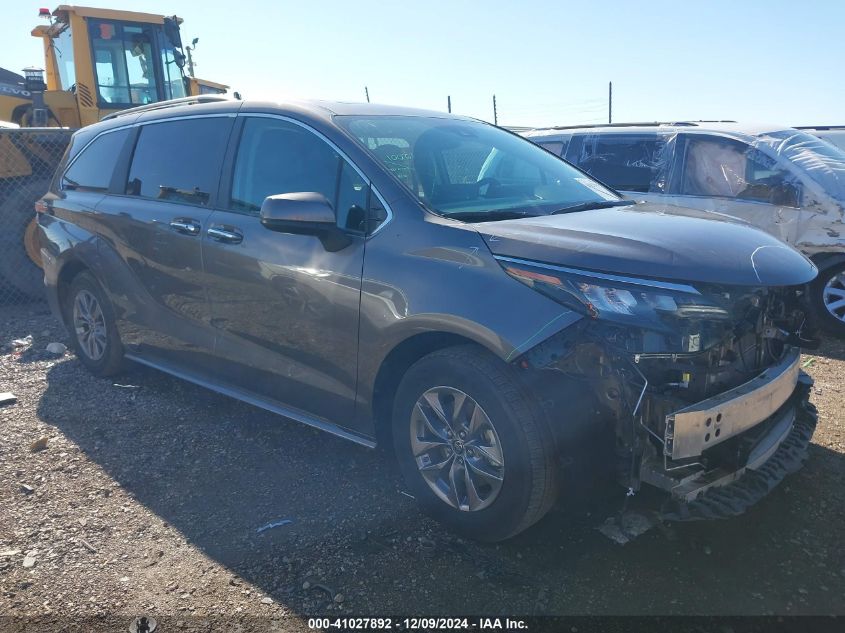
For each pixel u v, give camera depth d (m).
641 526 3.02
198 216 3.93
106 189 4.71
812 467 3.65
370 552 2.92
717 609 2.58
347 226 3.28
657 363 2.58
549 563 2.85
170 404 4.57
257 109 3.82
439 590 2.69
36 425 4.24
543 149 4.41
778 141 6.36
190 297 4.00
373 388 3.17
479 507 2.87
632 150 7.08
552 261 2.65
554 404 2.64
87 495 3.40
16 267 7.59
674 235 2.83
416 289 2.92
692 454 2.49
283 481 3.54
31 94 9.64
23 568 2.81
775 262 2.85
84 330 5.09
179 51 10.65
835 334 6.30
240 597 2.65
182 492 3.43
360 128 3.51
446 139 3.78
